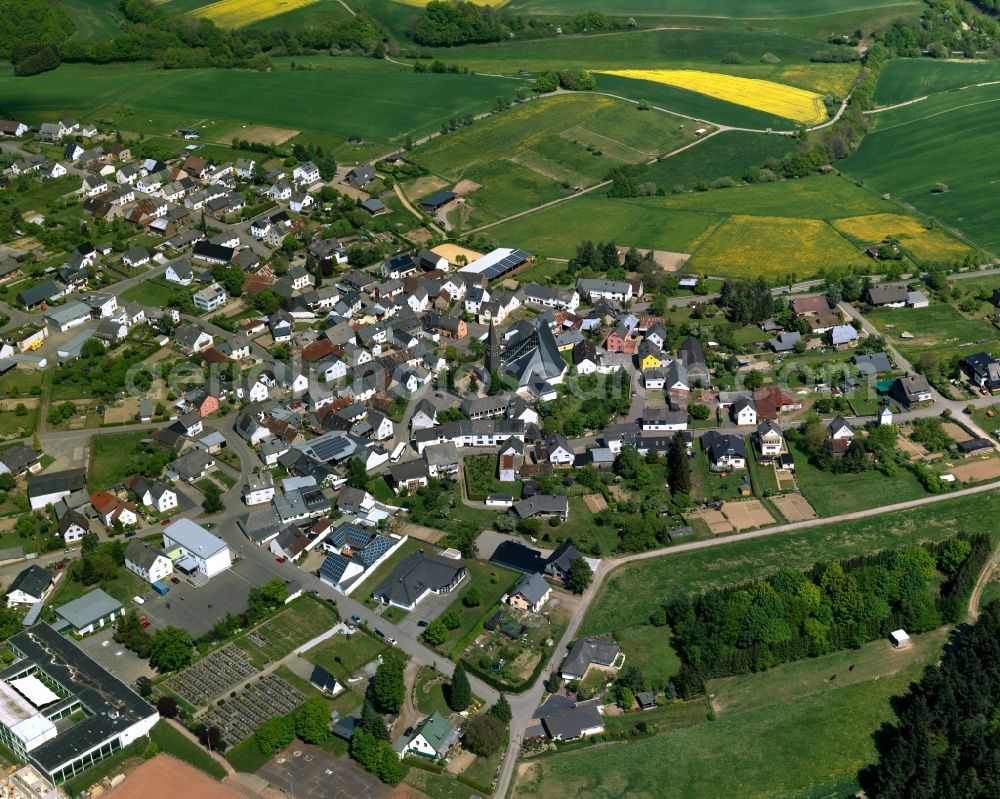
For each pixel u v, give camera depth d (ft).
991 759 638.12
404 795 634.43
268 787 637.71
